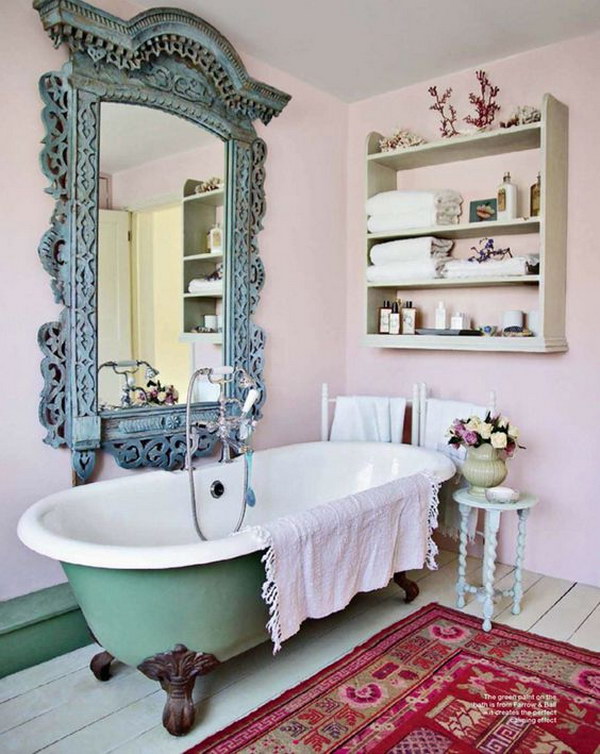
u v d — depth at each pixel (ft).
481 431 8.43
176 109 8.79
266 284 10.60
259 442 10.65
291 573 6.42
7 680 7.04
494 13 8.64
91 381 7.97
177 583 5.88
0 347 7.31
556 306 9.36
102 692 6.84
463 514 8.84
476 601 9.12
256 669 7.31
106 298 8.27
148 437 8.75
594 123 9.23
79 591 6.27
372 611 8.84
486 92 10.29
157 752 5.83
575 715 6.34
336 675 7.10
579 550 9.76
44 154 7.42
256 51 9.82
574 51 9.35
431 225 10.26
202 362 9.62
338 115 11.82
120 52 7.84
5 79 7.18
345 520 7.00
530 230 9.92
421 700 6.61
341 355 12.22
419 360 11.43
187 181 9.16
